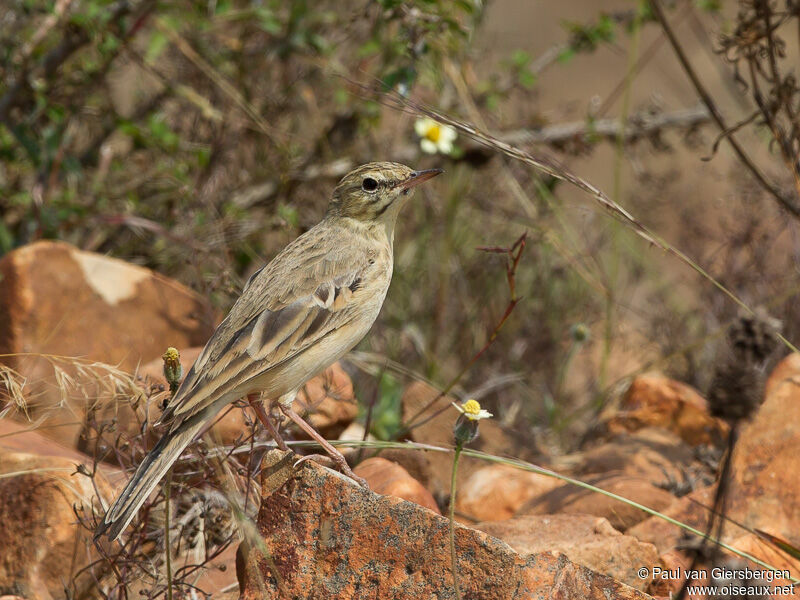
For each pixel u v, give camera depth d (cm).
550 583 721
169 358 798
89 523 846
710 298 1450
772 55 1126
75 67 1488
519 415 1374
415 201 1556
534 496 1097
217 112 1429
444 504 1102
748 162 1192
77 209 1388
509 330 1478
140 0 1427
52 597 854
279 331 863
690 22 1612
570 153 1555
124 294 1172
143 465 768
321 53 1495
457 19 1334
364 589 746
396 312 1489
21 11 1452
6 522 873
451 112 1448
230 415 995
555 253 1495
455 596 724
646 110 1609
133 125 1425
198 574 838
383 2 1274
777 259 1484
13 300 1111
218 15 1446
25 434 991
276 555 768
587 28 1560
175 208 1438
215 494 864
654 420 1223
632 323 1591
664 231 1584
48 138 1416
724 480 743
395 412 1197
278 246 1433
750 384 716
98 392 927
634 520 992
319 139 1516
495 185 1555
